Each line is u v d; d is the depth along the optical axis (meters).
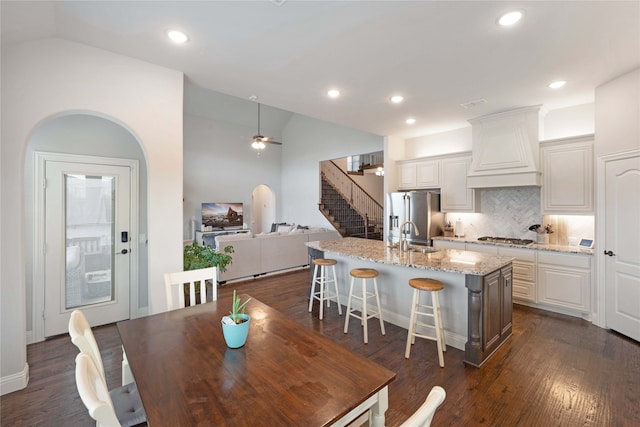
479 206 5.01
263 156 10.03
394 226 5.57
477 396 2.22
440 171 5.29
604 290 3.40
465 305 2.96
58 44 2.43
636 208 3.04
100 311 3.53
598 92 3.39
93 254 3.50
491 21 2.19
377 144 7.29
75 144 3.38
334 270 4.17
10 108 2.26
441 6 2.02
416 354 2.87
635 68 2.97
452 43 2.49
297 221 9.64
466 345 2.69
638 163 3.00
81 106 2.52
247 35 2.38
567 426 1.92
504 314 3.07
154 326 1.83
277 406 1.10
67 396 2.29
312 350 1.53
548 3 1.99
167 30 2.31
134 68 2.77
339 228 8.42
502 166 4.30
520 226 4.63
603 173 3.37
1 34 2.11
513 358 2.76
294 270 6.45
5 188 2.26
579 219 4.07
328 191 9.40
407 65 2.89
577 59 2.77
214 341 1.63
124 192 3.68
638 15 2.10
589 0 1.95
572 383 2.37
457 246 4.74
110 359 2.81
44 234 3.21
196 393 1.18
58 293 3.29
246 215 9.72
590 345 3.00
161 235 2.92
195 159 8.78
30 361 2.78
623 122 3.12
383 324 3.42
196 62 2.84
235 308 1.63
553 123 4.22
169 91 2.97
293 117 9.80
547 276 3.91
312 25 2.24
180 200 3.03
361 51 2.63
